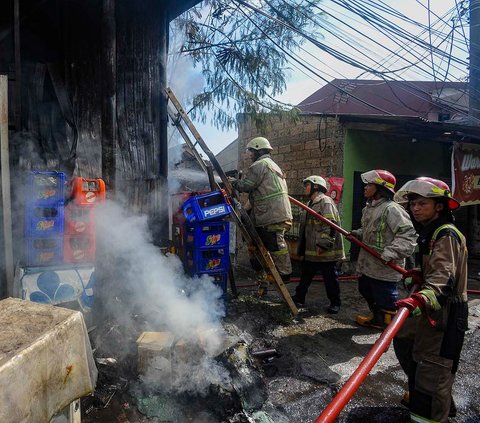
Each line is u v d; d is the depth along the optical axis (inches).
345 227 270.2
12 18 128.0
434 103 329.1
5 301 51.5
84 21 136.0
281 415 94.6
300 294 183.6
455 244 85.1
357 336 147.4
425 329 86.3
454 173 273.4
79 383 45.6
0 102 92.4
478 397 109.6
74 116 134.0
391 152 293.4
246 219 156.4
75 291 101.3
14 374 35.6
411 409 88.6
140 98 144.0
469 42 314.7
